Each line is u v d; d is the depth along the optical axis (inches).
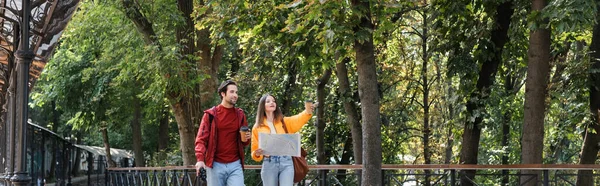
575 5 442.0
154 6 756.6
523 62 638.5
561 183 767.1
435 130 983.6
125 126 1295.5
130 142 1662.2
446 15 599.2
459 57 606.5
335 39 437.4
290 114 1066.7
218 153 306.5
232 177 307.0
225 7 541.3
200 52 778.8
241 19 522.9
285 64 728.3
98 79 1140.5
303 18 423.8
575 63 684.1
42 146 1090.1
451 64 615.5
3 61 531.2
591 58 673.6
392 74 954.1
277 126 332.8
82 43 971.3
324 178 499.2
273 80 905.5
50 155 1217.4
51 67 1179.9
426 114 995.3
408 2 469.7
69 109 1195.3
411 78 982.4
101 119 1206.9
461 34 613.9
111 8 758.5
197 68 792.3
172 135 1398.9
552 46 698.8
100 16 840.3
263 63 720.3
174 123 1414.9
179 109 791.1
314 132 1031.6
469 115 603.2
